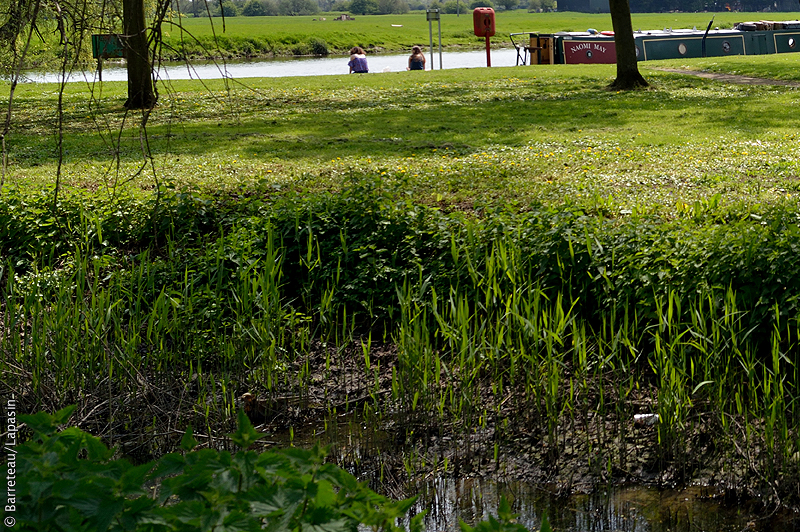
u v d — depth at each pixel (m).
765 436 5.34
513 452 5.91
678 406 5.57
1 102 25.47
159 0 5.04
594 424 6.11
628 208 9.39
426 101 23.41
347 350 7.74
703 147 14.05
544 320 6.46
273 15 176.12
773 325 6.06
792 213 7.66
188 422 6.59
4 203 9.90
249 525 2.15
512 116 19.64
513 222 8.26
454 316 6.91
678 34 41.88
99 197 10.23
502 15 156.62
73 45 5.26
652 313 6.65
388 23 111.69
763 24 43.19
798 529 4.86
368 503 2.36
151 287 8.13
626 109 20.16
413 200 10.24
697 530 4.91
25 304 7.35
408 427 6.36
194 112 21.94
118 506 2.16
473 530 2.25
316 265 8.52
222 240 8.28
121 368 6.91
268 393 7.01
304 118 20.25
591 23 111.06
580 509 5.21
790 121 16.88
